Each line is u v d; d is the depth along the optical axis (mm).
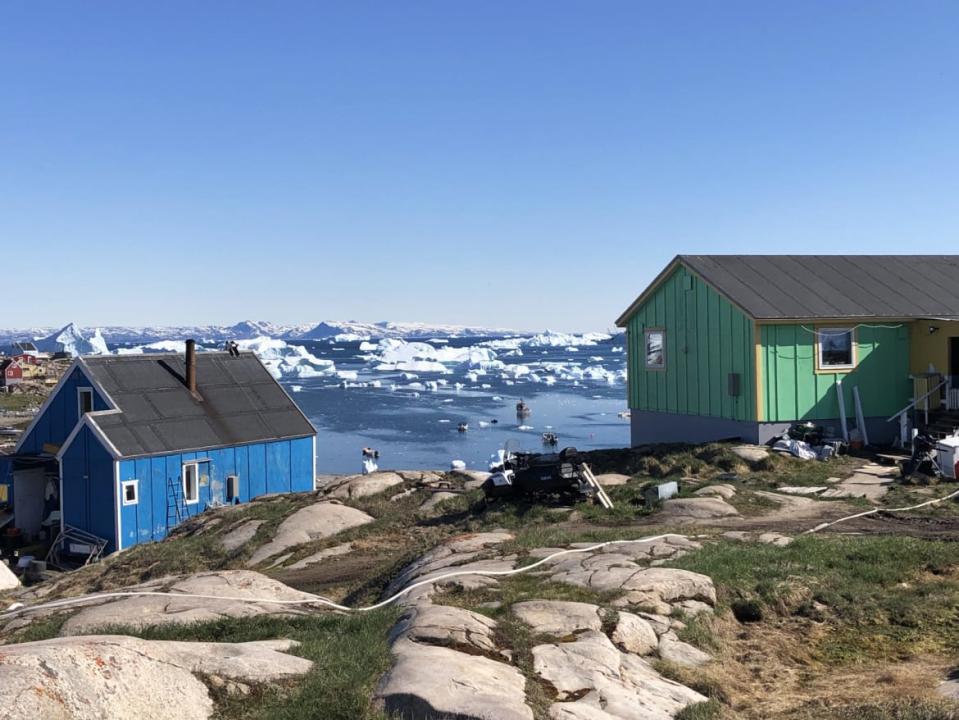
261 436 30141
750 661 9047
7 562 26609
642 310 29266
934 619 10148
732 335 24469
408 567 13766
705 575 10883
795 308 23719
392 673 7020
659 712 7090
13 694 5125
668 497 18109
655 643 8836
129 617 9578
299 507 21906
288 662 7062
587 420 64812
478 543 14039
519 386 102062
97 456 26516
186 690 6141
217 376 31797
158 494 27016
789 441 22656
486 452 49469
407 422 65125
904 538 13742
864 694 7961
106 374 29156
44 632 9234
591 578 10688
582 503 18438
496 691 6762
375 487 22969
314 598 11234
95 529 26562
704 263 26500
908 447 22984
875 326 24391
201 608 9922
